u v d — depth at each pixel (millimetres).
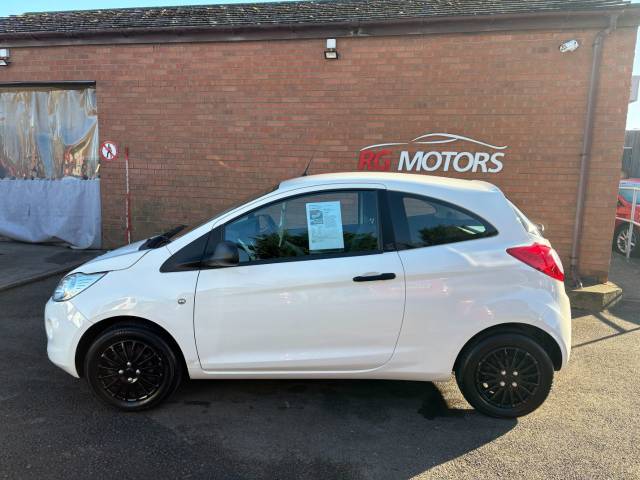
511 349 3328
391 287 3254
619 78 6629
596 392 3891
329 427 3344
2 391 3799
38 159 9188
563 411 3582
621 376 4191
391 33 7250
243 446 3105
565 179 7027
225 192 8172
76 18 9312
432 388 3936
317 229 3385
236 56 7812
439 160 7391
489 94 7121
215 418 3441
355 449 3086
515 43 6938
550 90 6926
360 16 7512
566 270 7133
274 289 3283
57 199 9070
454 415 3510
